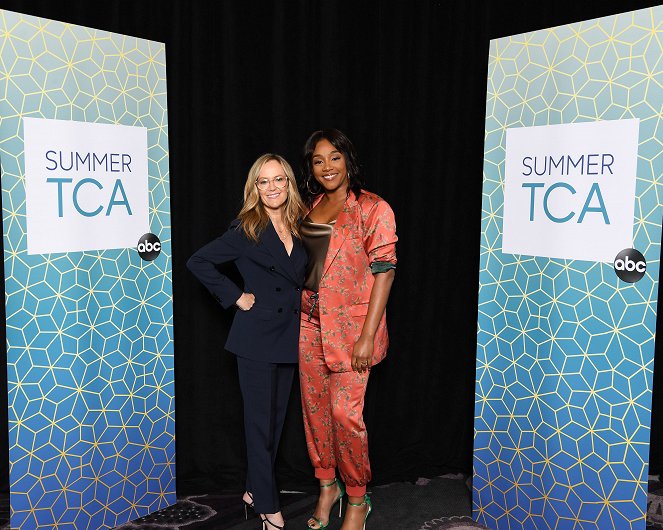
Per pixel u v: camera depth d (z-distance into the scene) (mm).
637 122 2129
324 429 2773
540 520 2520
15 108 2307
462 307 3410
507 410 2588
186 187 3080
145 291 2736
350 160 2594
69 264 2498
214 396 3213
